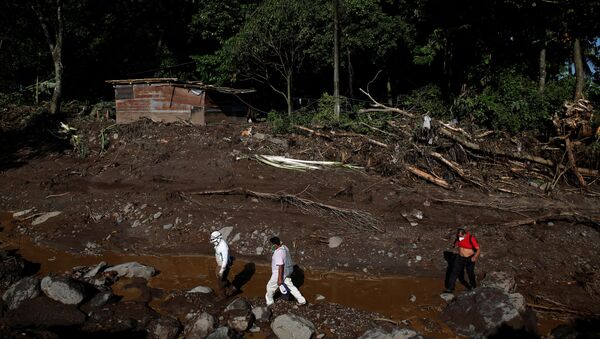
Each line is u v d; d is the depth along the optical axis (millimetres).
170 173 14133
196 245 10938
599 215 11195
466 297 7570
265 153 14938
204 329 6965
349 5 18078
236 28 22172
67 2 23438
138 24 28062
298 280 9352
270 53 19781
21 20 23625
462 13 20047
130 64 28016
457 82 21953
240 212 11859
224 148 15367
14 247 11070
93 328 7125
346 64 22312
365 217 11234
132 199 12953
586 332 6984
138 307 7852
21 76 27219
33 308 7516
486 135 15500
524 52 20547
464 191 12609
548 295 8367
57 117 20875
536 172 13859
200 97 18828
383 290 8852
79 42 26750
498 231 10594
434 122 14578
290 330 6891
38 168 15820
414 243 10344
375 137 15461
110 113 22016
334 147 15023
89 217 12414
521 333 6859
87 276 9047
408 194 12281
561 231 10570
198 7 25547
